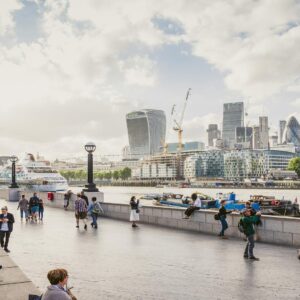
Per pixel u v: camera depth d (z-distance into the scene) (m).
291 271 13.43
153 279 12.22
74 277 12.41
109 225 26.44
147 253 16.58
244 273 13.12
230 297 10.41
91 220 29.33
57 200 41.78
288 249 17.77
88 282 11.84
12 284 9.90
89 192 32.50
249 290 11.07
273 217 19.36
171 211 25.28
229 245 18.77
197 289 11.13
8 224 16.69
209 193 191.88
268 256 16.12
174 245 18.67
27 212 28.67
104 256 15.86
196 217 23.52
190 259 15.38
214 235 21.95
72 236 21.50
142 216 27.84
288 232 18.67
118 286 11.41
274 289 11.19
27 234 22.22
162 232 23.12
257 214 19.66
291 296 10.53
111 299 10.18
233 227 21.36
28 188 106.69
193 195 24.06
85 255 16.05
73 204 38.22
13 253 16.41
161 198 76.94
